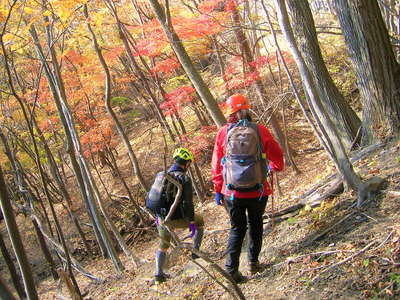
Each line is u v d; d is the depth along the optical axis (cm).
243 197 339
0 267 959
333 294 286
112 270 744
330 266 318
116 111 1600
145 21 946
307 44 641
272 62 880
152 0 575
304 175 802
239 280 366
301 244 381
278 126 933
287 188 764
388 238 311
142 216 930
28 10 505
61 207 1147
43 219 823
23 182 662
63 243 404
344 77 1076
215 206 903
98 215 658
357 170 468
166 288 448
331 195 439
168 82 1062
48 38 606
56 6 543
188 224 459
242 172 330
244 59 837
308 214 435
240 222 356
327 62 1077
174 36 571
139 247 881
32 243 1005
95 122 986
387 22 904
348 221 372
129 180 1247
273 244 415
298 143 1038
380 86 498
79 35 723
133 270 624
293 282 325
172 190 437
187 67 582
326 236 370
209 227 675
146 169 1259
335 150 409
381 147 497
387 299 256
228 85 782
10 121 884
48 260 723
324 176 629
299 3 638
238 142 333
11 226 219
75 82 930
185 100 840
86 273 666
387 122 502
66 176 1357
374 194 383
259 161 336
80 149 662
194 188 1036
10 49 601
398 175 391
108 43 1085
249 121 350
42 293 768
